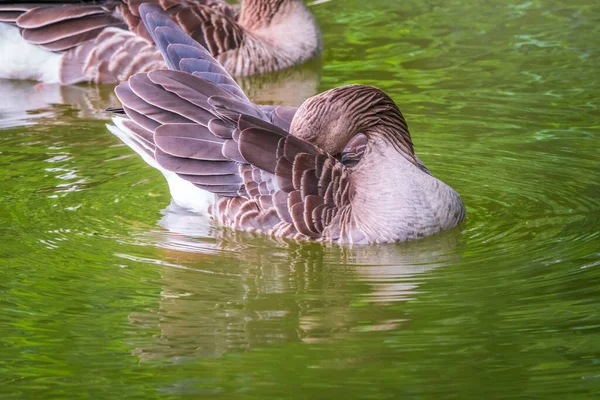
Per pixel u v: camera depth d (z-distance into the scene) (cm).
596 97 1758
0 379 943
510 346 984
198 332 1027
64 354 985
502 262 1188
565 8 2236
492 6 2288
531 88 1809
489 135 1616
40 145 1587
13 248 1232
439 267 1184
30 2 1945
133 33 1923
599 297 1080
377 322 1045
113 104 1805
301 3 2072
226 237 1281
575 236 1253
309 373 942
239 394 909
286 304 1091
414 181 1273
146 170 1499
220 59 1962
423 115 1700
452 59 1978
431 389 911
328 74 1952
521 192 1412
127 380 937
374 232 1253
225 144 1280
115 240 1264
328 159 1286
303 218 1253
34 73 1955
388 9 2312
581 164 1498
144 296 1109
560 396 897
